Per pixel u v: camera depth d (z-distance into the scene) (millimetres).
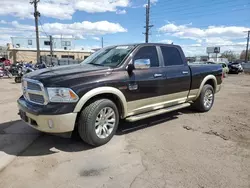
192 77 5652
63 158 3459
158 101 4855
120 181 2850
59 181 2850
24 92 4070
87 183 2807
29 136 4340
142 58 4547
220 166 3240
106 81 3822
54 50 52125
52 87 3430
